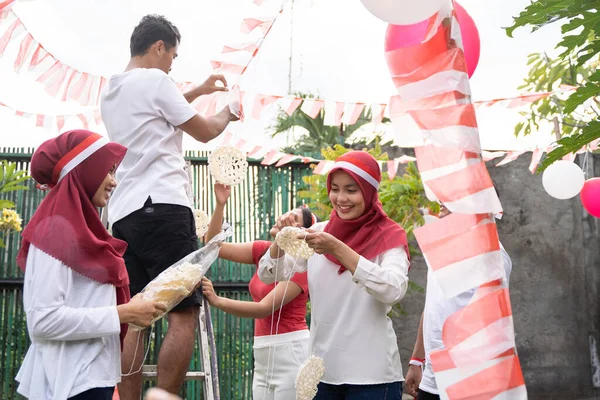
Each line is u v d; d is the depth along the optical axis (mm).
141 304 2535
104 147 2619
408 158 6664
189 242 3184
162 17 3518
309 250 3016
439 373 2334
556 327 8406
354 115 5016
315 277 3252
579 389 8312
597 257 8492
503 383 2299
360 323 3115
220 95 4094
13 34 3607
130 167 3211
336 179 3275
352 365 3084
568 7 3113
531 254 8477
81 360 2441
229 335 6648
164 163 3203
